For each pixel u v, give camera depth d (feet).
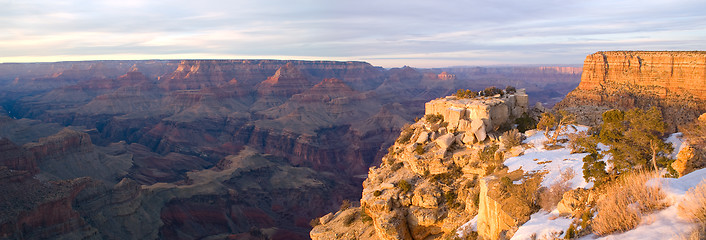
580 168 113.50
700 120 110.73
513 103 199.00
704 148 92.12
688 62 344.08
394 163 185.57
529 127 184.65
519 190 105.29
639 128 103.40
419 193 151.84
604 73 418.10
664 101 352.08
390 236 146.41
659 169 100.73
